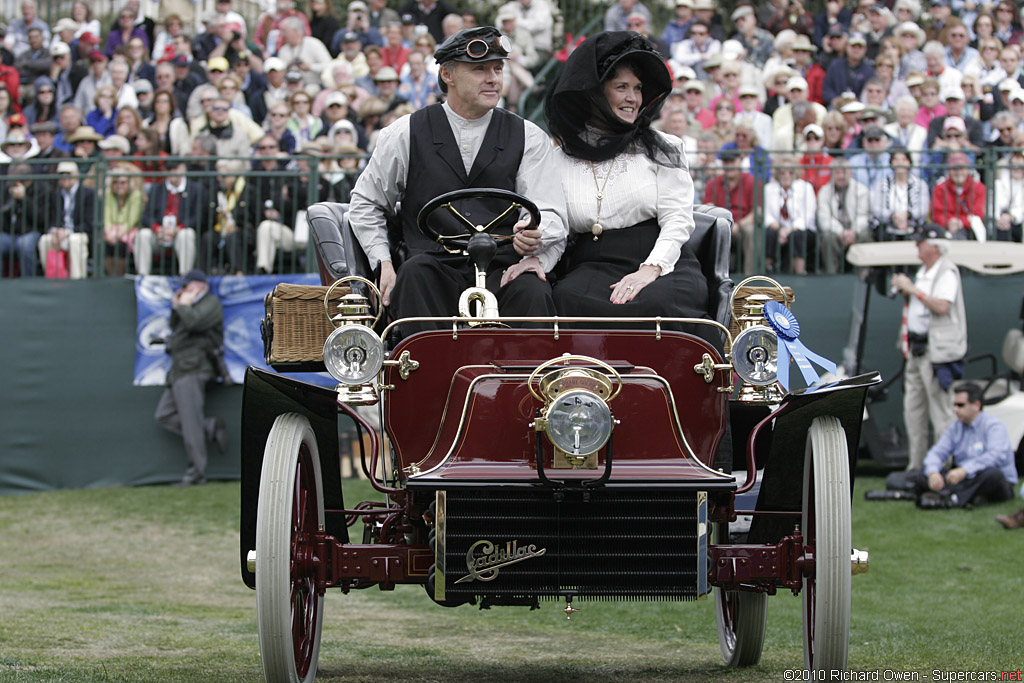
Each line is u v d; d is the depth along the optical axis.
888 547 34.62
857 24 54.72
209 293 44.88
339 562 15.12
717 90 52.22
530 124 18.75
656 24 59.00
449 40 18.34
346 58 54.91
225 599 30.05
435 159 18.20
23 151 52.84
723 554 15.03
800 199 44.69
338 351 14.61
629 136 18.81
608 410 13.52
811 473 15.36
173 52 55.50
